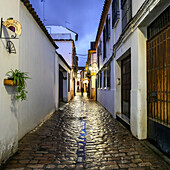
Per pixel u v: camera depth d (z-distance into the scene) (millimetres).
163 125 2865
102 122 5633
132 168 2416
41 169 2375
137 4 3703
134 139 3709
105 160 2688
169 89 2686
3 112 2426
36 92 4867
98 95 14062
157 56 3115
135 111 3811
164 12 2855
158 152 2926
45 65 6090
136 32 3732
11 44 2672
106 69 8961
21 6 3664
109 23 7898
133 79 3990
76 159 2723
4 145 2473
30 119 4336
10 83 2441
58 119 6184
